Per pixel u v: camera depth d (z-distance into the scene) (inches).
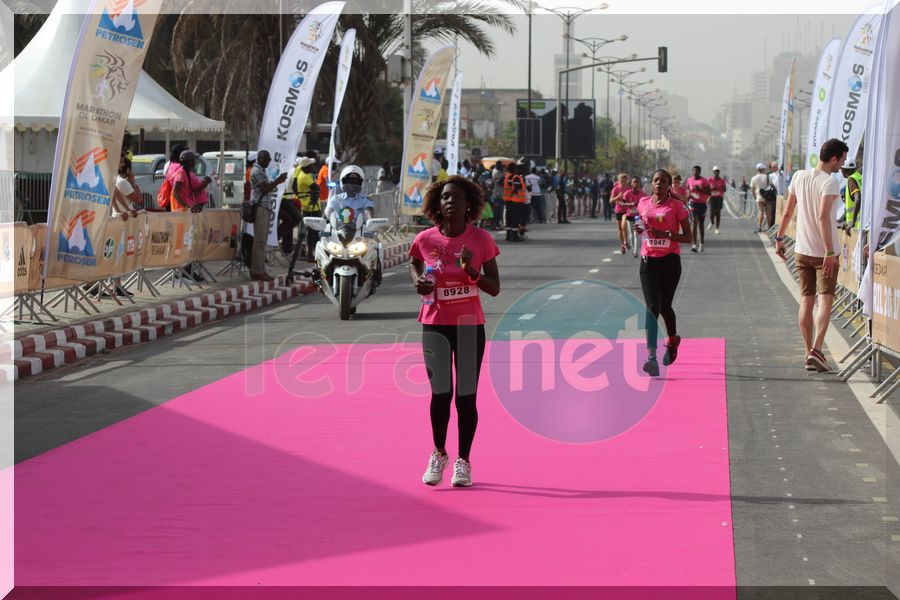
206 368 636.7
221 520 343.9
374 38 2017.7
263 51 1893.5
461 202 377.1
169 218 903.1
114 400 546.9
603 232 2086.6
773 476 383.9
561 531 326.6
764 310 852.0
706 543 313.7
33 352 648.4
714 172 2059.5
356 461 414.9
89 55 738.2
